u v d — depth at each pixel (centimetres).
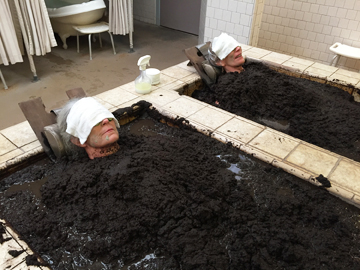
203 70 279
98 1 467
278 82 274
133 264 128
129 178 154
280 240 136
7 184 163
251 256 132
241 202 154
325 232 144
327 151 189
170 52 517
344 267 128
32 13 354
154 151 178
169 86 260
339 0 392
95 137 162
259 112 245
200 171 168
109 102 230
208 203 150
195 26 598
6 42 343
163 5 625
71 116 161
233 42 267
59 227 139
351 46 409
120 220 139
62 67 446
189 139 201
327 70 304
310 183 168
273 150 188
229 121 215
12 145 182
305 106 251
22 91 378
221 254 132
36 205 150
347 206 157
